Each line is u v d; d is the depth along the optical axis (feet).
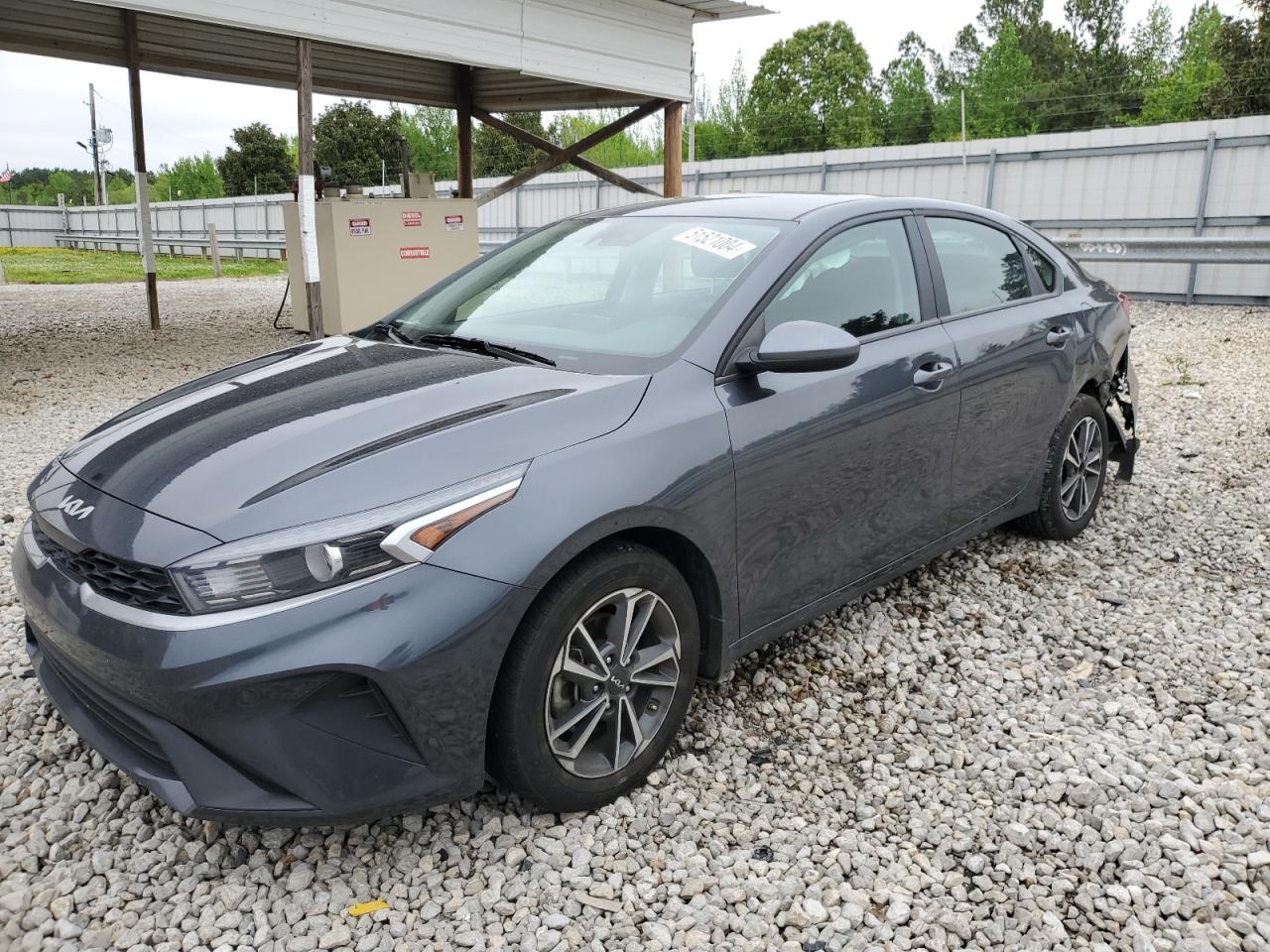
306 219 26.27
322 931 6.86
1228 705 10.00
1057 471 13.48
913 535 10.96
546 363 9.03
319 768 6.64
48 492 8.16
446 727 6.92
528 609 7.21
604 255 10.71
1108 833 7.98
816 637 11.39
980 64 138.41
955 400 10.96
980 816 8.23
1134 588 12.87
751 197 11.34
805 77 162.30
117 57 36.09
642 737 8.34
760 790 8.58
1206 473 17.85
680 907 7.13
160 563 6.59
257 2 23.43
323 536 6.56
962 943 6.88
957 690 10.33
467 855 7.66
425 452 7.20
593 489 7.43
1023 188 52.34
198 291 58.44
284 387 8.87
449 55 27.61
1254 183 45.14
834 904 7.20
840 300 10.04
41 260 98.37
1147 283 47.57
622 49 32.37
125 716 6.95
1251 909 7.11
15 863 7.51
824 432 9.33
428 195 35.78
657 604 8.18
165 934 6.84
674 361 8.65
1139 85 138.41
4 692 9.92
